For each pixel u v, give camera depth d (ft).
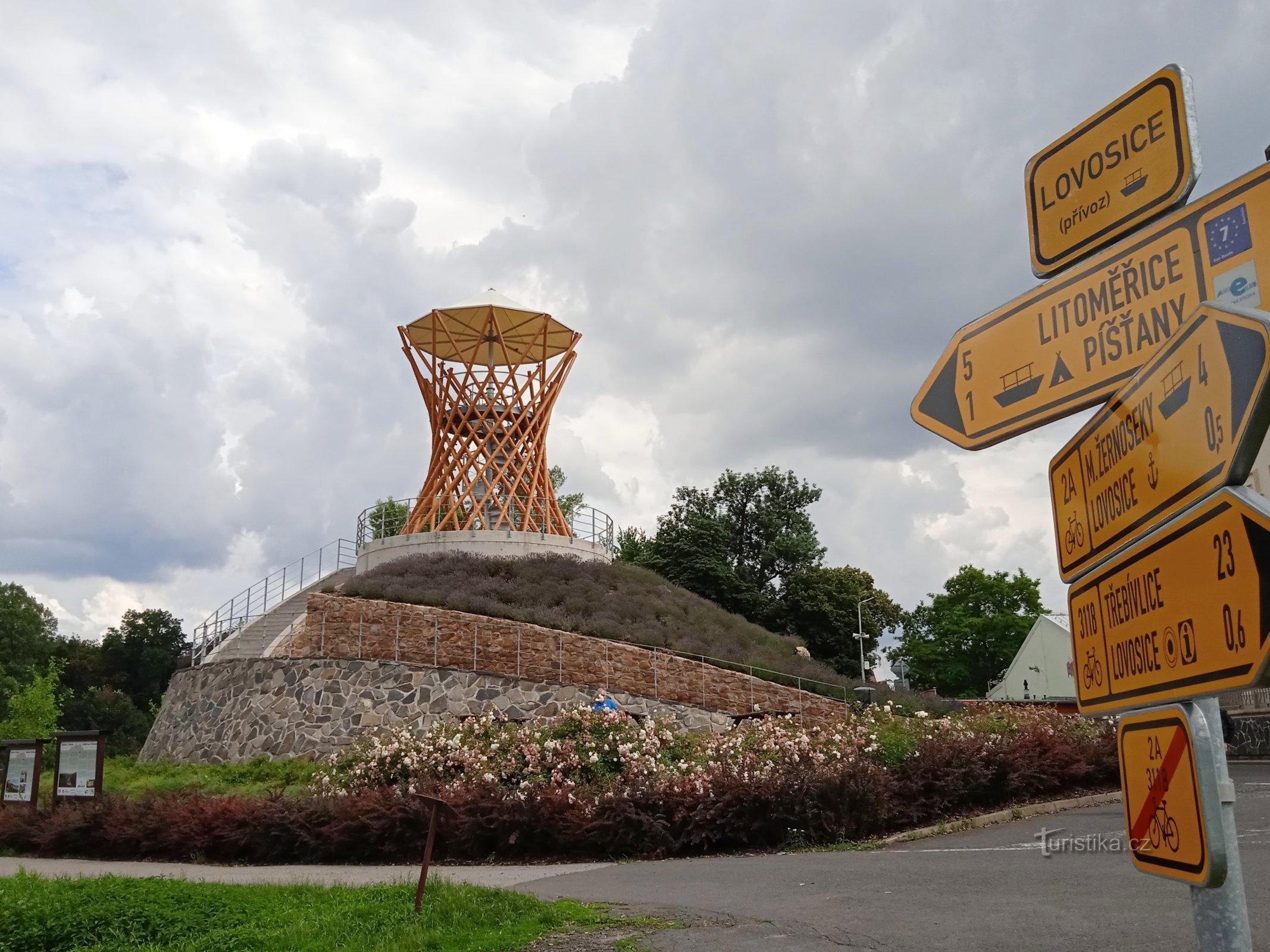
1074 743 62.95
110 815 62.95
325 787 63.72
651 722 63.67
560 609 110.11
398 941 29.81
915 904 30.66
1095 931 25.43
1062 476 11.86
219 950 31.24
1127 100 11.42
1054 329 11.85
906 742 57.88
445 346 153.69
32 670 211.00
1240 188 9.60
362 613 102.83
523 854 51.03
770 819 48.37
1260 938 23.71
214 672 105.09
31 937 33.32
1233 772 69.82
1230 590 7.96
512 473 148.36
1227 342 8.05
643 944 27.86
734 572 188.44
